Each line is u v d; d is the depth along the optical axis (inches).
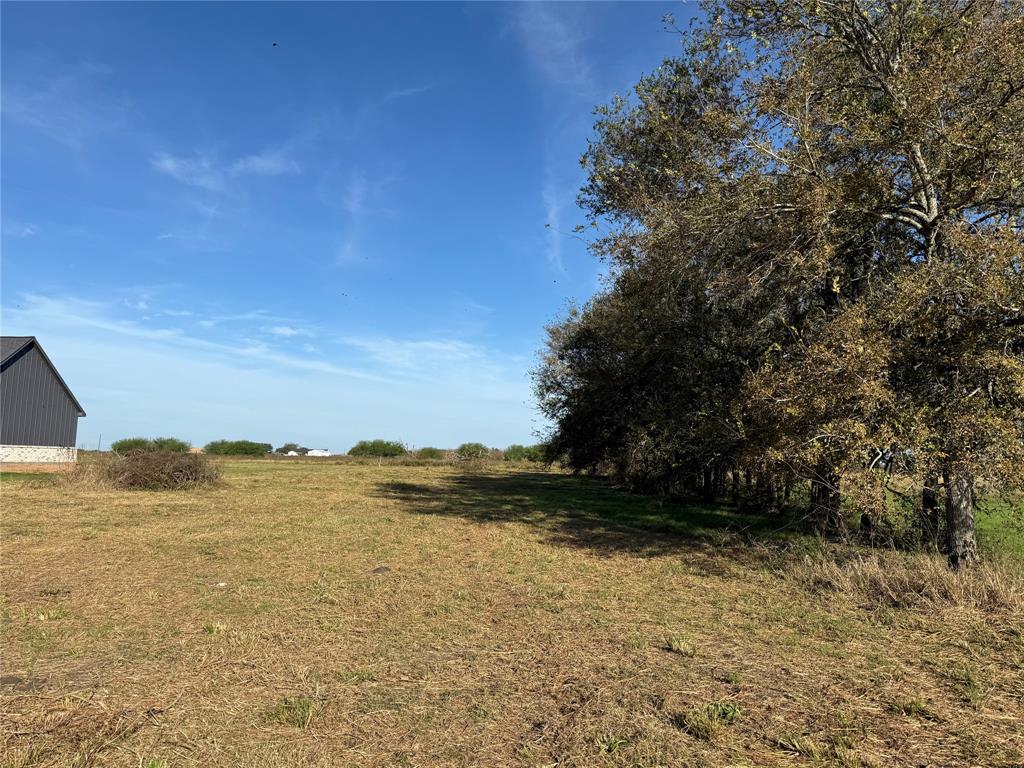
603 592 323.6
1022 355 295.4
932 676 203.0
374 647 231.5
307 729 162.9
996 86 328.2
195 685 192.4
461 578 355.3
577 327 963.3
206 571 365.1
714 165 388.8
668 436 604.7
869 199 356.2
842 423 296.0
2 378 1317.7
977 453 283.6
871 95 396.5
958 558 334.6
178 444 1648.6
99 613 273.9
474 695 186.9
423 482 1217.4
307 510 688.4
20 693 184.4
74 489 852.0
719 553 442.9
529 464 2066.9
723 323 496.4
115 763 143.3
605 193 561.6
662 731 162.6
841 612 283.6
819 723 167.0
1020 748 152.6
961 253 290.7
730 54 436.8
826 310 406.0
